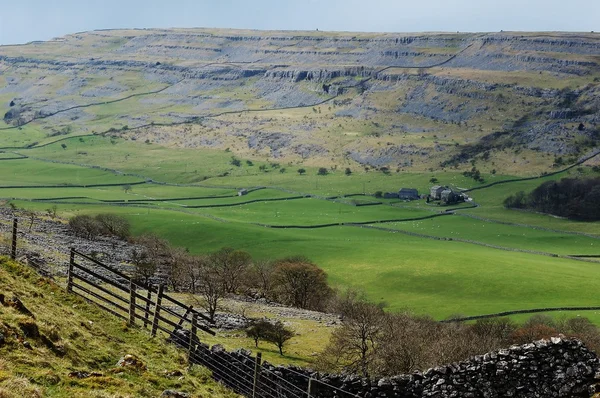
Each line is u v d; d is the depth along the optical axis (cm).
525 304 19025
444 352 5841
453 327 10256
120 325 4009
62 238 13012
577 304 19075
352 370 5616
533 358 3525
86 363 3316
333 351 6731
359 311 9406
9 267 4166
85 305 4103
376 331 7181
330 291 15650
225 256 16025
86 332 3672
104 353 3481
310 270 14825
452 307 18462
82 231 15825
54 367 3038
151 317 5019
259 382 3728
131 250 13812
